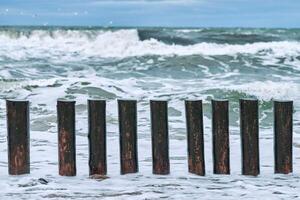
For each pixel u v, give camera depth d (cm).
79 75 2761
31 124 1584
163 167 886
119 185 809
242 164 898
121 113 877
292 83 2331
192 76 2678
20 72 2838
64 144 865
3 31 4234
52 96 2022
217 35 4384
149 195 741
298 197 736
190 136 884
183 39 4247
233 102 1944
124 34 4106
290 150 902
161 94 2078
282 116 892
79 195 738
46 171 937
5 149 1188
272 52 3369
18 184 802
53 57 3553
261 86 2123
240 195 747
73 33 4175
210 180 853
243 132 888
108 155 1153
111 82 2303
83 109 1831
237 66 2939
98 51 3903
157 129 880
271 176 893
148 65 3062
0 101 1958
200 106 876
